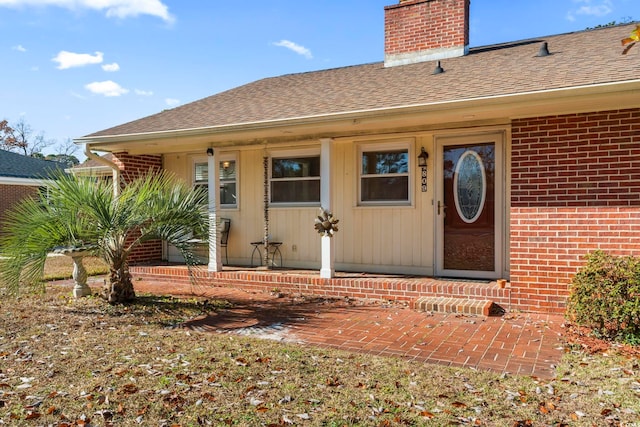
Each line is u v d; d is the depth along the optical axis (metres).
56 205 6.05
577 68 5.73
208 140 8.05
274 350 4.41
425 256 7.55
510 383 3.54
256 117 7.38
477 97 5.37
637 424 2.86
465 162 7.24
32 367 3.96
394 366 3.94
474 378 3.65
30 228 5.80
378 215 7.92
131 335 4.96
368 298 6.83
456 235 7.33
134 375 3.74
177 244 6.42
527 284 5.83
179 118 8.85
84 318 5.73
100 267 10.80
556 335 4.83
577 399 3.23
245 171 9.28
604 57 6.03
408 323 5.43
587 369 3.81
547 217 5.68
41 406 3.19
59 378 3.70
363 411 3.08
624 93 4.63
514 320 5.48
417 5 9.00
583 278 4.84
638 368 3.81
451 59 8.47
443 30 8.74
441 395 3.32
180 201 6.37
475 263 7.18
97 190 6.19
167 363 4.02
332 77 9.67
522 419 2.95
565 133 5.56
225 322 5.58
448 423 2.91
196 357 4.19
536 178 5.73
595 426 2.84
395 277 7.30
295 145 8.43
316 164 8.54
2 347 4.52
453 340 4.72
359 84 8.18
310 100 7.76
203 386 3.51
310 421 2.95
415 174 7.61
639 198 5.20
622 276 4.59
